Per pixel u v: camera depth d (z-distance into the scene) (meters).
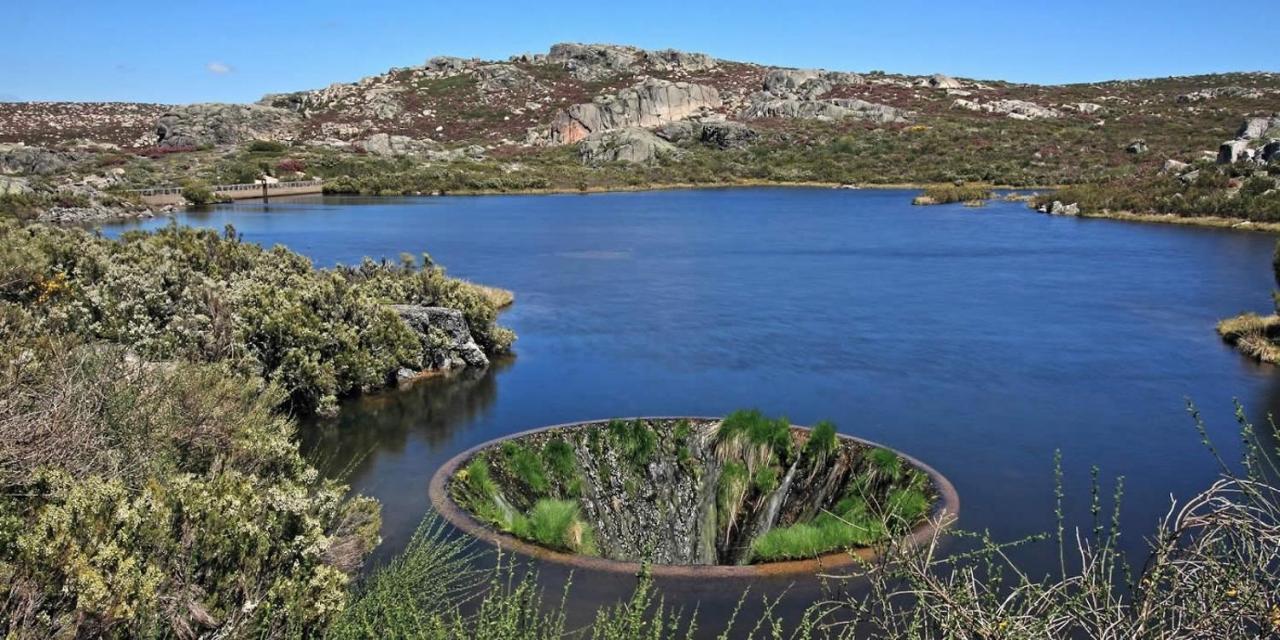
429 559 7.39
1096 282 31.59
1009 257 38.69
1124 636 3.97
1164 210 56.34
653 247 43.16
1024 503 11.28
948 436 14.49
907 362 19.91
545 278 33.28
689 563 11.55
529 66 169.38
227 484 5.70
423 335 19.28
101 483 5.00
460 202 74.81
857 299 28.31
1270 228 48.19
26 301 15.75
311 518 6.04
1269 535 3.85
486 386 17.98
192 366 10.02
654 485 12.43
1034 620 4.09
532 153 111.88
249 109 131.75
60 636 4.29
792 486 12.02
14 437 6.02
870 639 6.11
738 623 7.64
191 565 5.02
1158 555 4.21
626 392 17.52
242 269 22.42
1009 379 18.33
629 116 125.19
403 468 12.81
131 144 118.19
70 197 61.47
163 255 20.31
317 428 15.12
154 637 4.54
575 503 11.57
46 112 155.00
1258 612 3.75
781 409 16.34
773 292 29.83
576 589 8.24
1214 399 16.69
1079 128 107.94
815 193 82.31
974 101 128.75
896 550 5.29
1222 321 23.77
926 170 92.88
